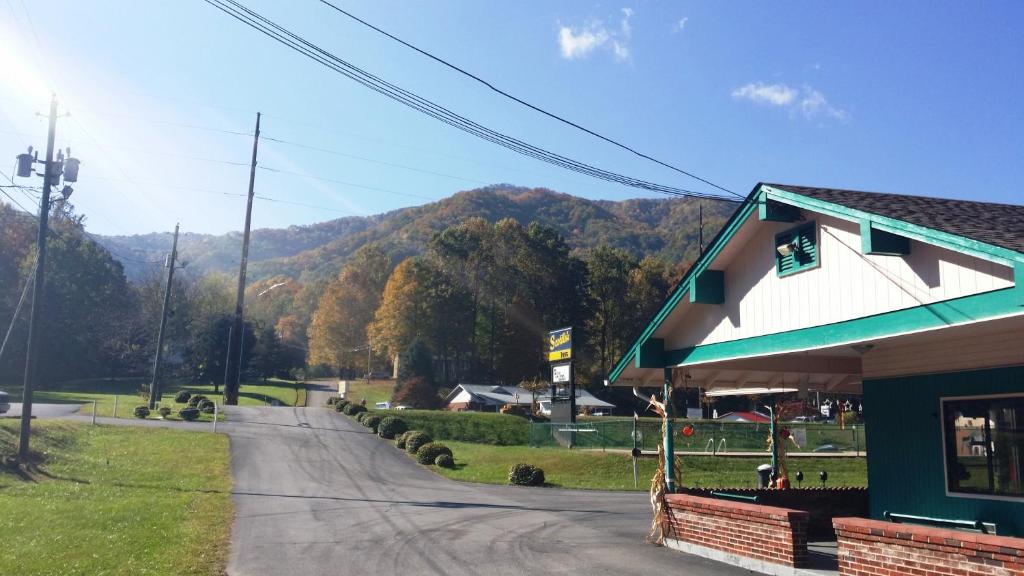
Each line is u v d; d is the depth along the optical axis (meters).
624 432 34.84
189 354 90.25
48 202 23.94
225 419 39.25
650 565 10.30
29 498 16.72
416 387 70.19
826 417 51.44
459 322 90.38
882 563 7.71
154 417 39.19
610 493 23.41
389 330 89.00
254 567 10.30
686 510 11.52
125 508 15.39
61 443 25.42
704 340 12.53
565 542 12.45
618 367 14.11
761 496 13.37
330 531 13.60
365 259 109.88
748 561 9.96
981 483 10.50
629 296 93.38
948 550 7.06
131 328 83.44
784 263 10.84
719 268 12.15
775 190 10.51
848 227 9.67
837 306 9.80
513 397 69.75
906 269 8.76
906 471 11.78
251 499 18.22
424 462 28.89
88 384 76.81
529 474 24.89
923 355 11.58
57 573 9.40
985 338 10.48
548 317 89.00
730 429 36.09
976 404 10.66
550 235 93.00
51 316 73.12
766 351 11.08
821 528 13.79
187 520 14.30
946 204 11.14
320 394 84.94
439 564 10.49
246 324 85.69
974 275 7.88
